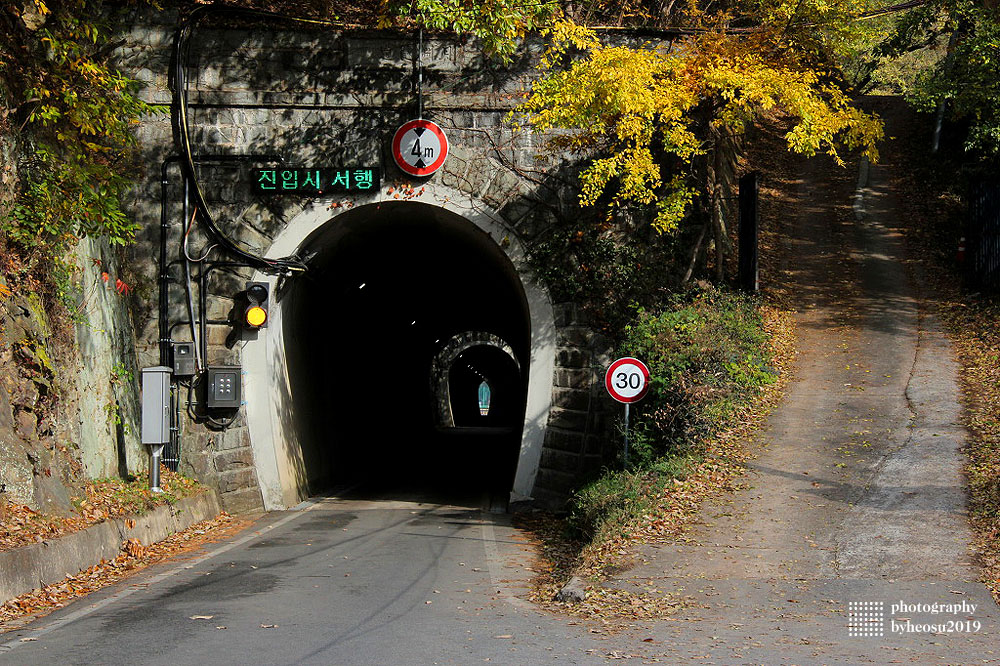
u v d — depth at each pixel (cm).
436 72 1719
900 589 834
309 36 1708
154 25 1681
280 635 730
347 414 2570
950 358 1622
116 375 1505
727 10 1873
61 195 1287
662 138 1691
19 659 658
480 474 2594
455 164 1723
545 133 1725
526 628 758
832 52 1773
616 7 2138
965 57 2052
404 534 1393
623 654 668
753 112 1691
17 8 1293
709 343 1521
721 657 658
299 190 1706
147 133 1689
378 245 2202
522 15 1572
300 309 1984
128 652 675
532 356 1711
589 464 1681
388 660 647
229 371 1678
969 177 2408
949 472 1155
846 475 1180
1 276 1169
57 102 1337
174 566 1098
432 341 4281
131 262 1681
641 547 997
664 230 1603
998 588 825
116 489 1313
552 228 1723
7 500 1008
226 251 1705
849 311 1883
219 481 1683
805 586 856
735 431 1376
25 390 1134
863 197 2505
